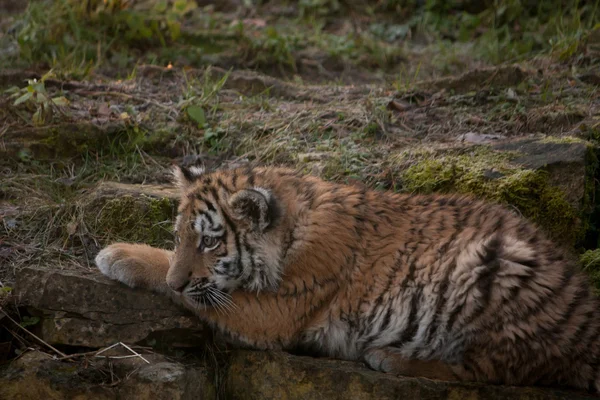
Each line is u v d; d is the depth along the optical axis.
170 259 8.95
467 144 11.72
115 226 10.45
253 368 8.74
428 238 8.80
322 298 8.81
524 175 10.66
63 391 8.06
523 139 11.67
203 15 18.56
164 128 12.48
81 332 8.66
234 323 8.84
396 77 15.86
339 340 8.91
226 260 8.59
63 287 8.77
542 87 13.66
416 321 8.57
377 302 8.70
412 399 8.26
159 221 10.53
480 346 8.34
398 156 11.59
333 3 19.75
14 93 12.93
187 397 8.24
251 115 13.07
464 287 8.36
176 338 8.80
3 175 11.40
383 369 8.63
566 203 10.58
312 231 8.70
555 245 9.32
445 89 13.94
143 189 10.98
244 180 8.85
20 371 8.12
